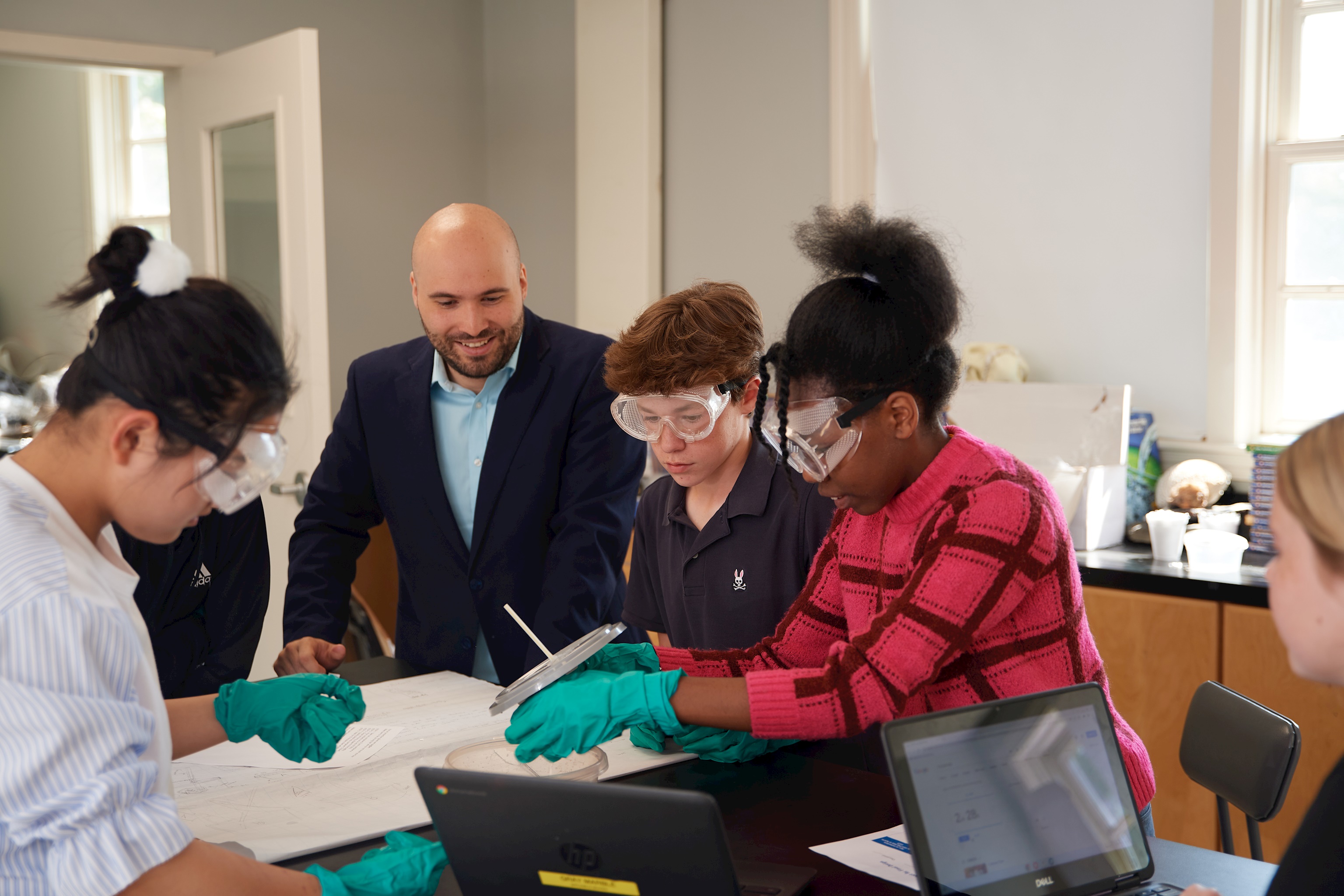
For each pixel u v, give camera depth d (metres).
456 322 1.90
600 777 1.30
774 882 1.04
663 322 1.57
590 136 3.84
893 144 3.37
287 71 3.17
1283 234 2.86
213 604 1.71
